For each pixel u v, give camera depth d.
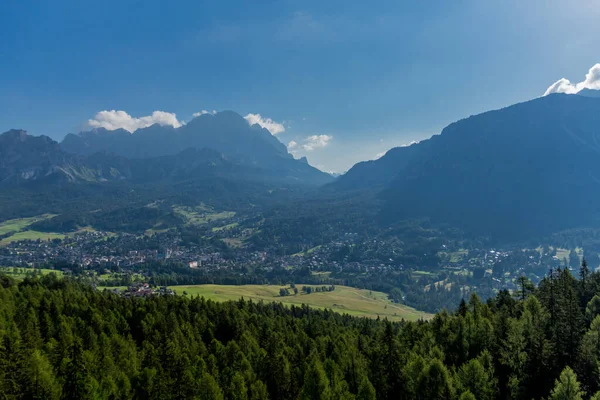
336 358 98.62
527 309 89.00
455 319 100.69
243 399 75.69
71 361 69.88
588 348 70.69
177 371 76.06
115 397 72.25
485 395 66.12
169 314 133.38
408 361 79.81
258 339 121.81
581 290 112.94
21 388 63.06
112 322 118.38
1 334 77.56
